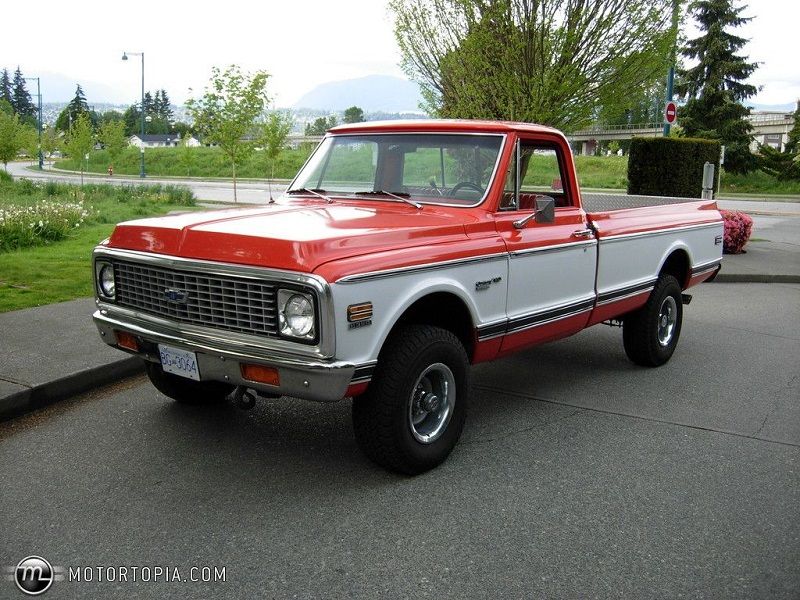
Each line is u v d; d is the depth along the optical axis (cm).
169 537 351
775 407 563
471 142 483
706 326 856
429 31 1273
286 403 538
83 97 11988
